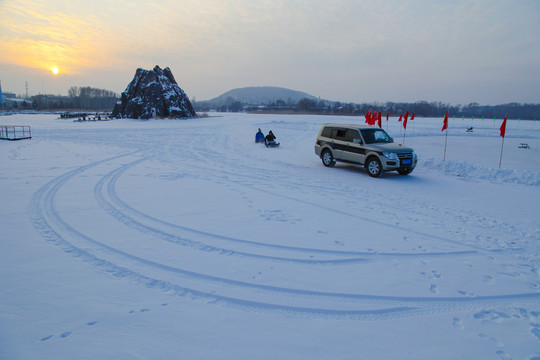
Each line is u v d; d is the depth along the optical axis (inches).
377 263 203.9
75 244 220.4
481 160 722.8
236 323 140.7
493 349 128.4
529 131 1843.0
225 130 1339.8
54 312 145.5
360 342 130.3
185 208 309.4
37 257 199.6
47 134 1059.9
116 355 119.5
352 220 287.1
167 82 2292.1
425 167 593.0
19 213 281.9
